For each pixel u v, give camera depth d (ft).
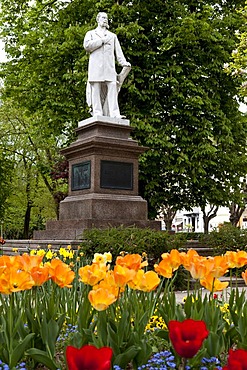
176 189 78.64
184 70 75.46
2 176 117.70
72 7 77.77
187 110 73.61
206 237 51.90
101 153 48.08
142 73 73.00
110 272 12.04
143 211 48.88
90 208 46.68
